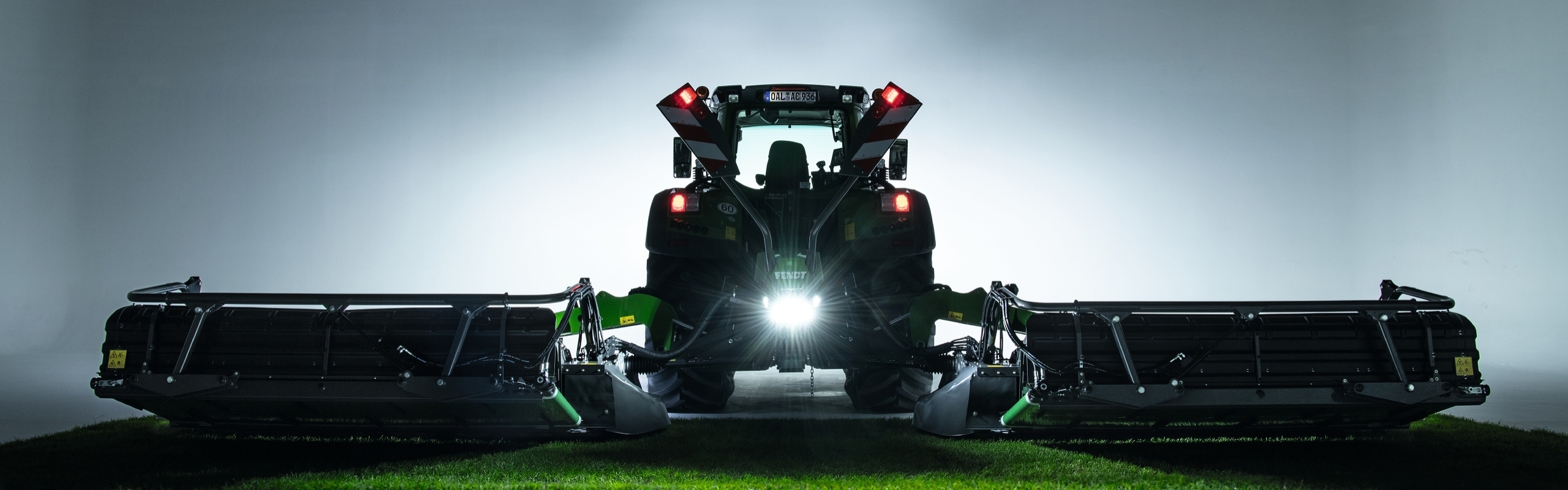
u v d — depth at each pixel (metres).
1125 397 3.60
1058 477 3.27
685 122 4.61
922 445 3.92
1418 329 3.78
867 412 5.19
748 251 5.12
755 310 4.94
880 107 4.68
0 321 9.09
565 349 3.93
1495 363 8.43
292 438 4.11
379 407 3.67
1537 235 8.90
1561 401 5.78
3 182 9.24
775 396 6.07
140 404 3.71
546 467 3.42
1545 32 8.86
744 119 5.75
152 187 9.67
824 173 5.73
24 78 9.36
